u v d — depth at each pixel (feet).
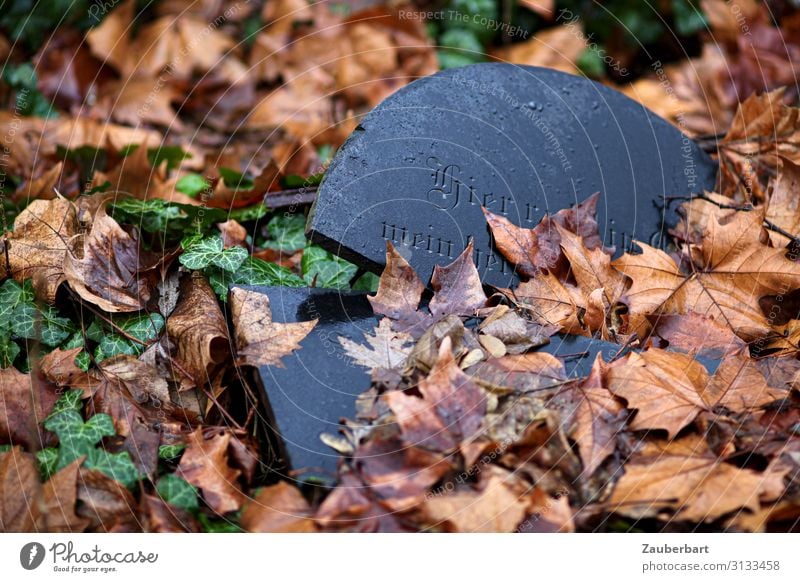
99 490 5.08
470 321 6.10
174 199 8.06
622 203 7.36
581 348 5.96
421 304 6.35
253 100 11.02
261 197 7.71
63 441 5.25
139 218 7.06
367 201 6.43
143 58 11.02
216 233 7.23
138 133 9.88
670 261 6.52
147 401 5.80
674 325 6.23
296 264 7.35
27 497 5.07
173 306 6.29
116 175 8.14
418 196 6.60
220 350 5.98
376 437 5.16
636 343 6.18
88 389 5.74
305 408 5.43
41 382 5.78
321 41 11.02
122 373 5.89
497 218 6.66
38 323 6.14
